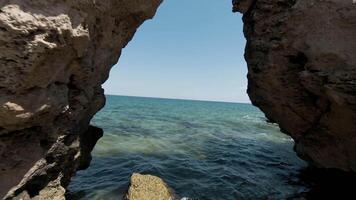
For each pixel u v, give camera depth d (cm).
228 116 5738
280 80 1252
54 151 710
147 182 938
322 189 1166
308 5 1088
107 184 1097
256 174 1373
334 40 1009
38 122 619
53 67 584
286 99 1271
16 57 493
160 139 2205
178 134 2558
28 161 621
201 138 2419
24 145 620
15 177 593
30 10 496
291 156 1858
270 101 1354
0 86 498
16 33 478
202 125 3553
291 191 1134
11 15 470
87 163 1091
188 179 1220
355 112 954
